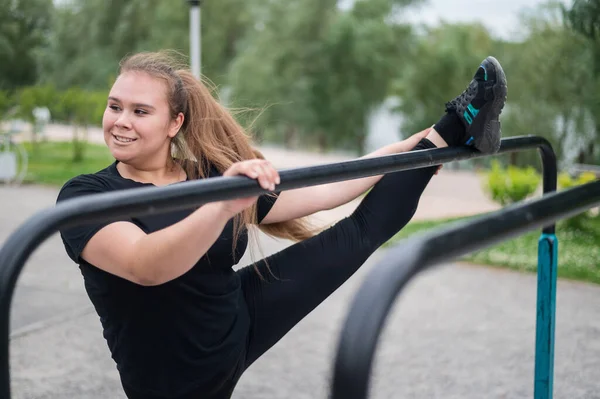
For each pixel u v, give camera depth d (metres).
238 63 28.91
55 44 29.95
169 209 1.17
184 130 1.90
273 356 3.84
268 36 29.67
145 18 29.95
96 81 29.94
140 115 1.75
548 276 2.05
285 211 1.99
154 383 1.73
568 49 11.16
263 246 6.45
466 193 11.15
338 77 30.14
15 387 3.38
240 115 2.36
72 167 12.60
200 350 1.72
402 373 3.62
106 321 1.72
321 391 3.40
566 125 12.54
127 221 1.57
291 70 29.83
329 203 2.03
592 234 7.59
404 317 4.54
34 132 13.97
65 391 3.36
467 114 1.98
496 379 3.56
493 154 2.06
